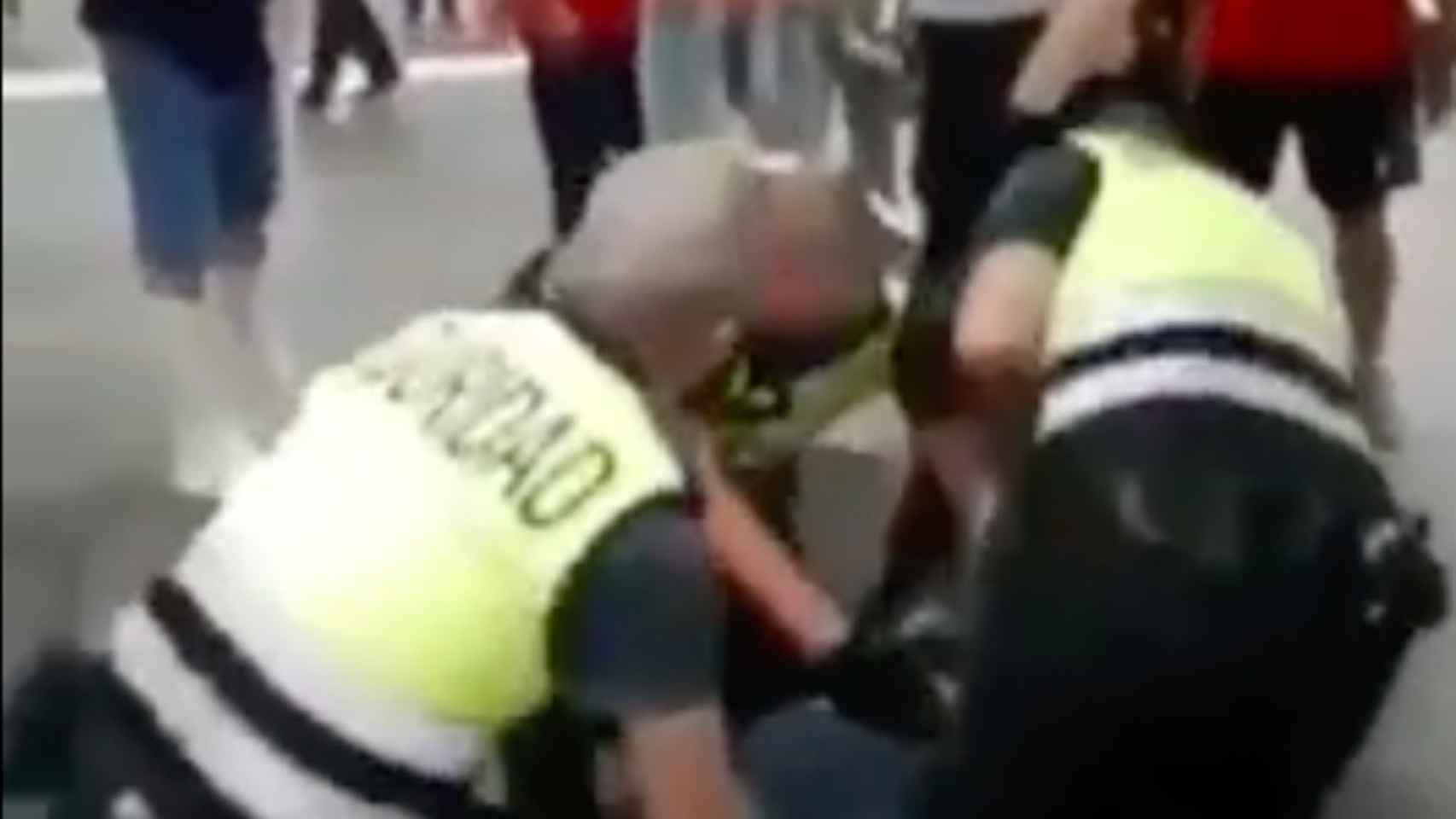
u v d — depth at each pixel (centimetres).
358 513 247
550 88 415
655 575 247
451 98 449
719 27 419
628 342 255
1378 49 450
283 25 422
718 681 260
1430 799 344
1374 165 450
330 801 243
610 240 256
